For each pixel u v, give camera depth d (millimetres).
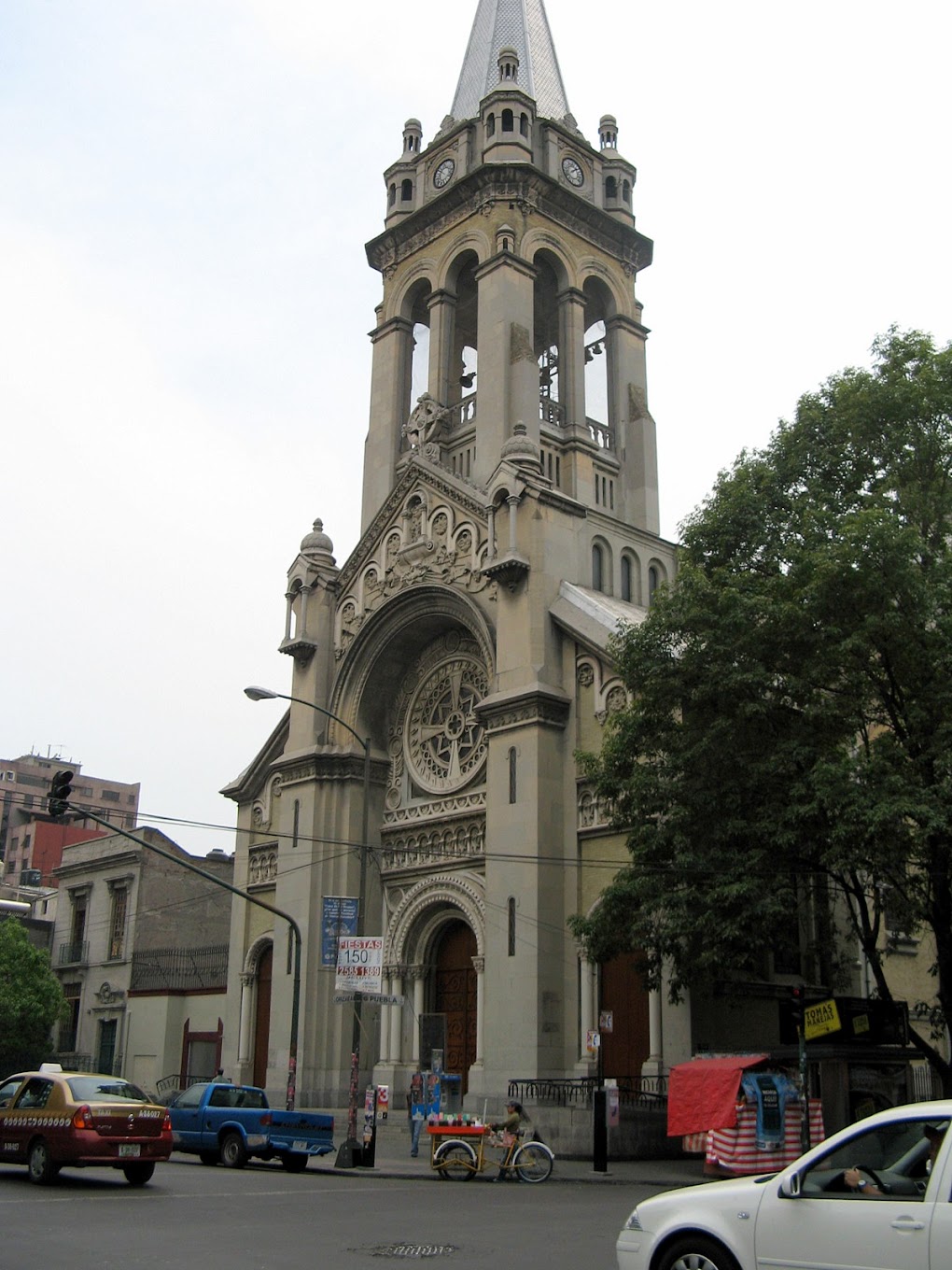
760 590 28484
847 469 29719
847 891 28453
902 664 27000
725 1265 11266
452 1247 16078
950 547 29000
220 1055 50344
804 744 27000
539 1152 26562
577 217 52938
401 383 53594
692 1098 26656
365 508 51938
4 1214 18250
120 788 156000
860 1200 10734
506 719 38781
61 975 62219
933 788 25094
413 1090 36125
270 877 48875
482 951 39125
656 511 50938
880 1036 27500
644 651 29906
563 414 50250
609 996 35656
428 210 53500
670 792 28734
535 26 59594
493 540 41062
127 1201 20516
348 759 45594
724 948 27188
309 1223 18266
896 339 29906
